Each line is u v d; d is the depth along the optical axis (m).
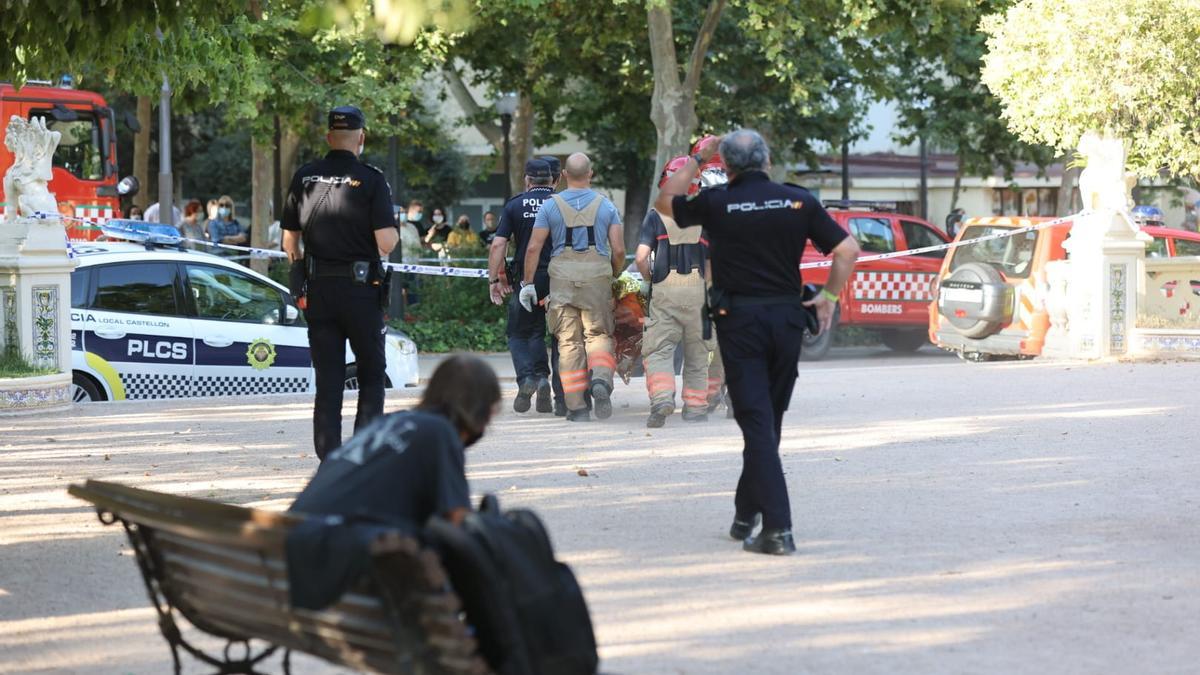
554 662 11.05
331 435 23.70
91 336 36.84
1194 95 45.00
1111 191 44.78
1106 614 15.91
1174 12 44.25
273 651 13.12
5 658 14.80
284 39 60.00
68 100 64.12
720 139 19.47
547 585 11.09
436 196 124.50
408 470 11.20
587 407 32.19
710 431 30.28
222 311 38.78
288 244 23.72
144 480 24.97
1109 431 29.66
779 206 18.98
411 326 62.78
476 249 66.88
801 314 19.11
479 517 10.97
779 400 19.62
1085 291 44.91
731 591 17.05
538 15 65.81
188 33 34.25
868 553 18.98
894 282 60.56
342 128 23.47
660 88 61.44
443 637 9.82
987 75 48.00
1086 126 45.81
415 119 87.38
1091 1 44.78
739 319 18.95
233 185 123.25
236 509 11.28
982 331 48.59
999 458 26.52
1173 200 101.50
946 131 87.44
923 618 15.78
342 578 10.06
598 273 31.53
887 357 62.72
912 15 60.56
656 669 14.00
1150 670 13.90
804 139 85.88
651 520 21.23
